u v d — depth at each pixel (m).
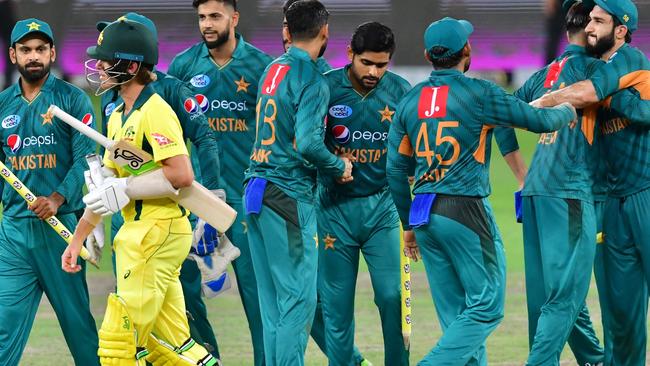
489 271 21.08
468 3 77.25
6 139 23.80
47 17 75.50
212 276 22.97
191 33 76.06
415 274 38.53
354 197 24.00
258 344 26.06
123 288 20.75
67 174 23.69
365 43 23.03
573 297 22.38
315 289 22.70
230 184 26.52
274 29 75.06
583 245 22.31
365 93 23.83
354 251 24.30
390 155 22.00
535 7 77.38
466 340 20.75
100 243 22.67
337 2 75.88
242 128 26.48
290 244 22.31
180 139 20.47
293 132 22.31
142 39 20.55
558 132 22.42
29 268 23.78
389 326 24.34
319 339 26.02
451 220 21.03
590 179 22.53
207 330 25.89
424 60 76.38
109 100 24.66
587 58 22.91
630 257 23.52
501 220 47.50
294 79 22.20
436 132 21.14
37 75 23.61
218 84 26.38
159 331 21.55
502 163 62.78
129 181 20.38
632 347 23.94
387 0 76.00
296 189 22.45
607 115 23.05
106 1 76.12
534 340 22.47
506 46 77.75
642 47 75.62
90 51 20.81
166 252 20.86
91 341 24.22
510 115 20.84
